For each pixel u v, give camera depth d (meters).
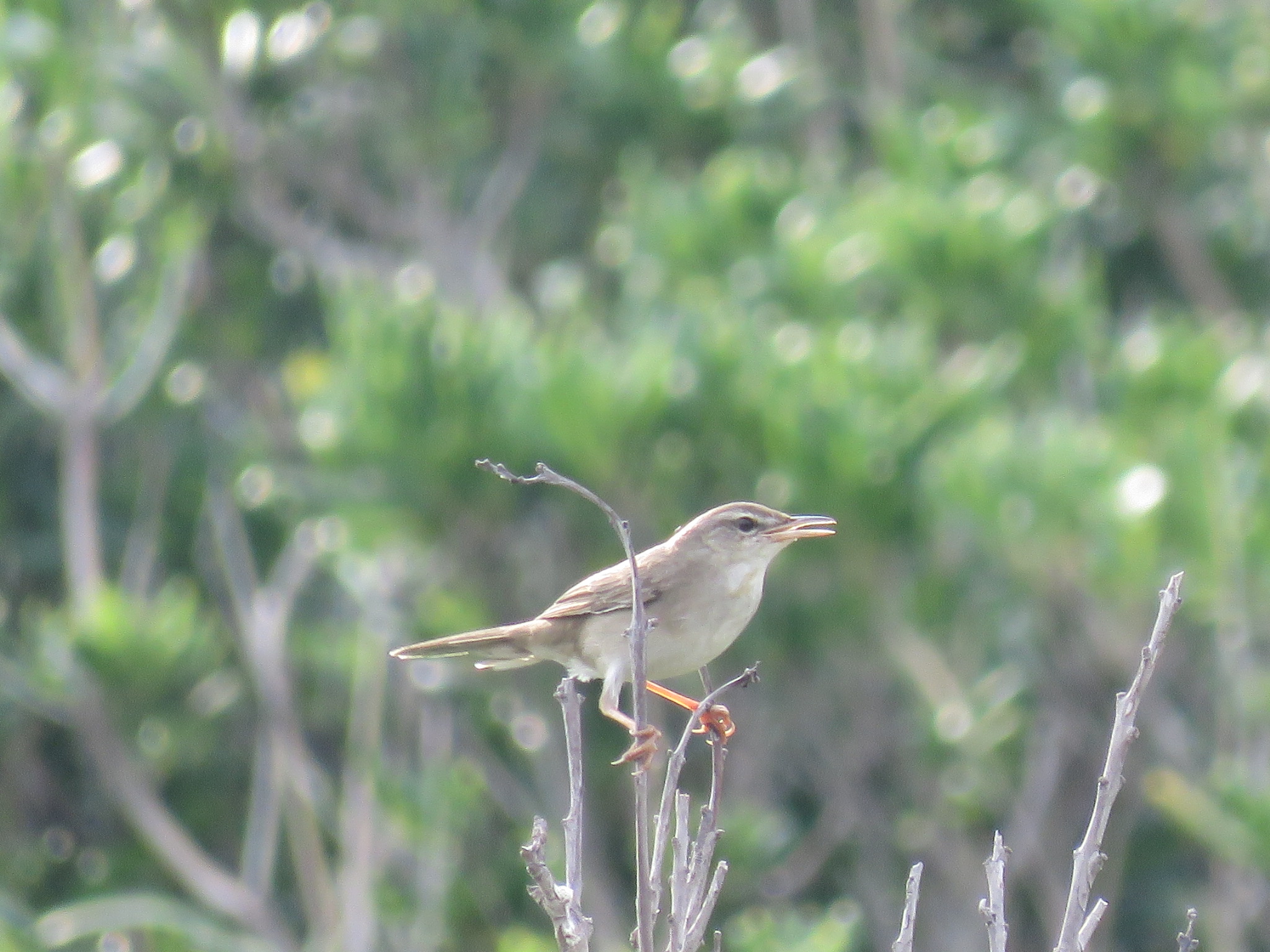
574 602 9.17
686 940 6.51
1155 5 16.64
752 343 13.68
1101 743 15.78
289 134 17.72
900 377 13.64
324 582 16.97
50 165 15.52
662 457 13.23
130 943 15.72
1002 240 14.76
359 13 17.64
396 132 17.86
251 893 14.62
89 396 15.65
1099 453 13.20
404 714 15.22
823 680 15.09
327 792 15.39
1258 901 14.25
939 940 15.05
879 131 17.67
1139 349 15.02
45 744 17.38
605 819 15.36
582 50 17.55
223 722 16.50
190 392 16.97
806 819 16.19
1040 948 15.72
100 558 17.08
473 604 13.59
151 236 16.81
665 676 9.28
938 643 14.21
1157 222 17.78
